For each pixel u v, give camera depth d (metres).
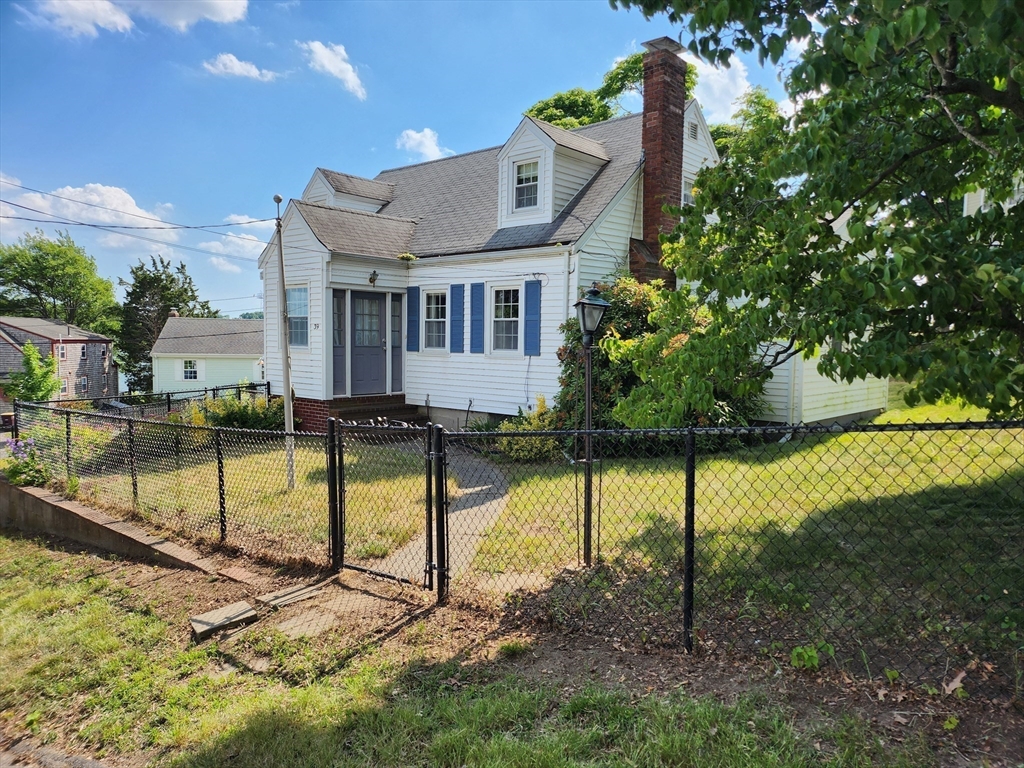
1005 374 2.48
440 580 4.43
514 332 12.37
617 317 10.29
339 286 12.91
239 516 6.82
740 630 3.54
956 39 2.80
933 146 3.60
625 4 3.30
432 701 3.16
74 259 55.97
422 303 13.85
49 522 7.92
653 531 5.50
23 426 9.79
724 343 3.91
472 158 17.55
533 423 10.52
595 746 2.62
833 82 2.77
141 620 4.68
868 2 2.51
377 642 3.92
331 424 5.17
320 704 3.22
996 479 5.64
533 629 3.89
